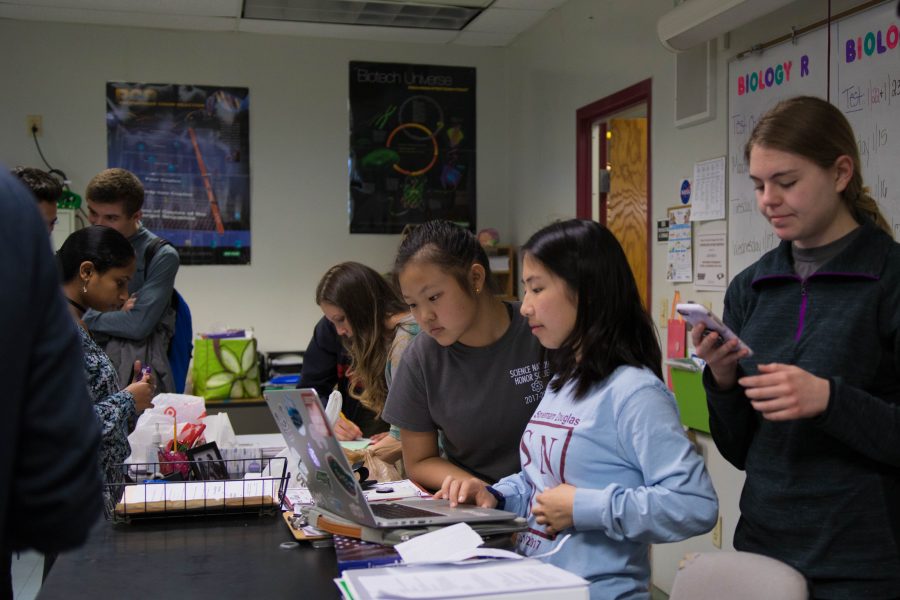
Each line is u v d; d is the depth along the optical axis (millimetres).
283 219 5473
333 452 1372
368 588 1134
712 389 1523
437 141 5676
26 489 923
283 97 5449
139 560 1491
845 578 1372
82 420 964
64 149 5160
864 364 1387
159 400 2551
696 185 3520
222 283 5398
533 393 1801
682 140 3654
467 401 1818
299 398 1400
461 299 1715
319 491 1561
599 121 4617
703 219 3471
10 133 5094
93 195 3312
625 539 1363
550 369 1780
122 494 1818
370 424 2895
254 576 1401
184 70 5305
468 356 1818
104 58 5203
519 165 5566
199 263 5359
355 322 2621
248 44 5391
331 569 1438
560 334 1493
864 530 1367
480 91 5734
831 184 1413
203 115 5336
